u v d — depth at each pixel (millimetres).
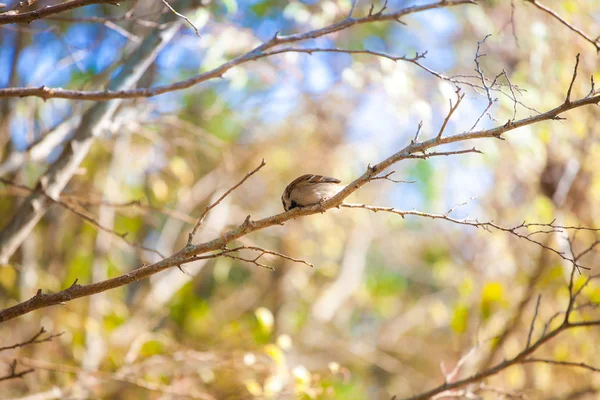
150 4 11547
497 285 11242
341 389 16922
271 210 18422
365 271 22422
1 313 5520
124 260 18641
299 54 13062
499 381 11469
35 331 12633
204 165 18312
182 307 16609
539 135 12117
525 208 13562
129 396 12633
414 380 19125
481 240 14242
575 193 13023
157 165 14859
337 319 21062
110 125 9281
